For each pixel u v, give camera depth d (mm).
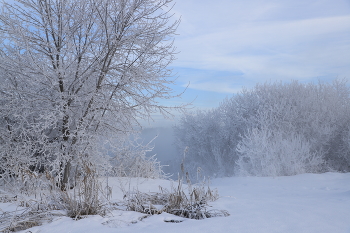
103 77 6301
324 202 3469
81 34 6332
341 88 19078
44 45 6152
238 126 20391
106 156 7109
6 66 5977
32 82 5844
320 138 16297
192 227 2102
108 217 2684
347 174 10070
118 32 6207
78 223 2418
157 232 2010
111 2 6168
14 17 5891
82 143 6094
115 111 6559
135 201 3301
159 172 8727
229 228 2045
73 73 6168
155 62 6656
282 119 17391
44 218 2648
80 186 3203
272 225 2131
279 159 12492
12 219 2480
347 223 2234
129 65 6547
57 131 7098
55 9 6129
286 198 4191
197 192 3490
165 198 3576
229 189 6848
